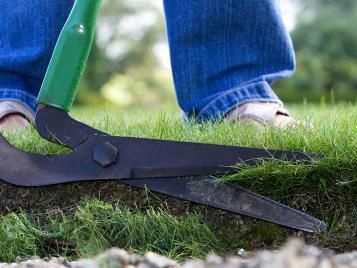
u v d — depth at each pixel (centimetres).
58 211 82
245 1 106
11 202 85
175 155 77
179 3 106
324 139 85
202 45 107
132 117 136
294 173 79
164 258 65
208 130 94
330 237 78
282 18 110
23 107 108
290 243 51
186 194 76
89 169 77
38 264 67
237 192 76
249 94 106
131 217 78
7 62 108
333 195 80
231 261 60
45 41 107
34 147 91
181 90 109
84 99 744
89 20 81
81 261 67
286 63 110
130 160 77
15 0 108
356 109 124
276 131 90
